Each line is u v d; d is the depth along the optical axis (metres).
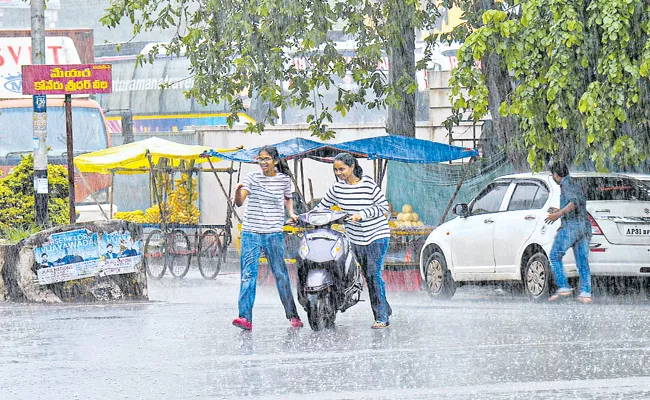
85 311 21.77
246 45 31.92
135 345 16.47
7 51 43.53
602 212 22.75
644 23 23.52
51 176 31.38
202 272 32.94
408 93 32.41
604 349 15.43
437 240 25.66
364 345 16.28
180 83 54.84
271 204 18.56
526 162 30.48
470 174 34.91
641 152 25.30
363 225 18.38
